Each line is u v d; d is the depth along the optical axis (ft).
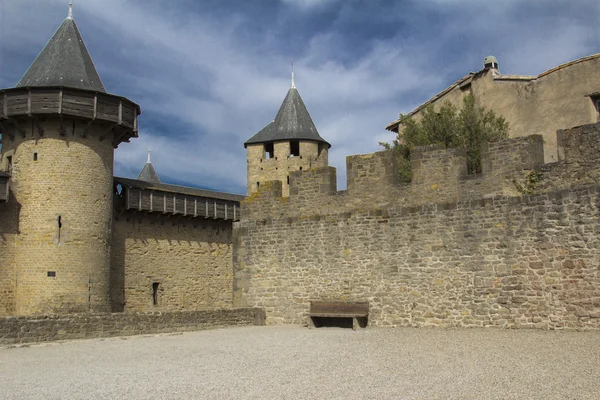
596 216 46.19
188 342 51.37
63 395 30.50
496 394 27.94
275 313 64.49
